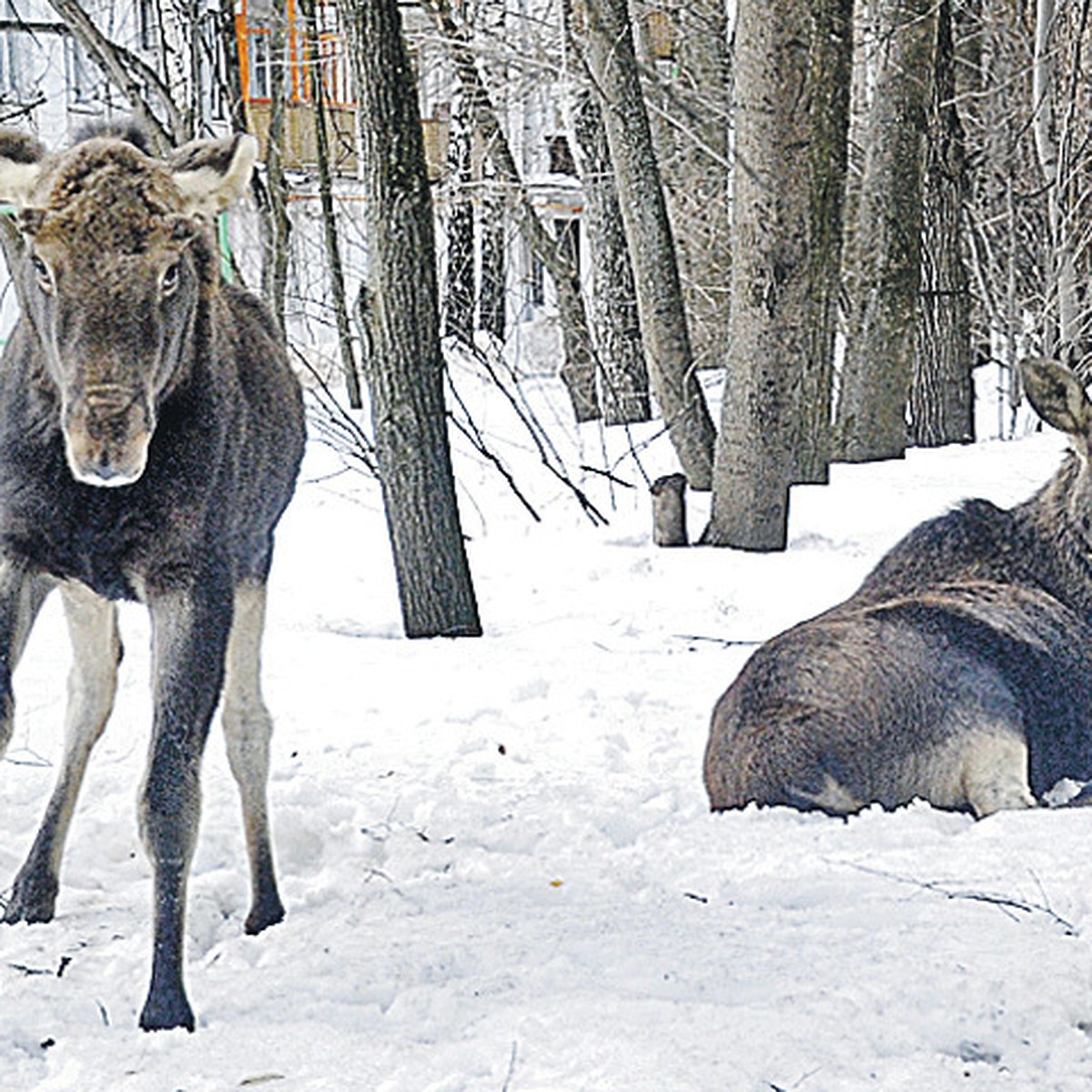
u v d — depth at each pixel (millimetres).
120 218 5953
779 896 7172
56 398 6410
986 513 9594
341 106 34781
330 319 34312
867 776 8445
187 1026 5941
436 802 9203
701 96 26781
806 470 21312
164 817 6230
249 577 7730
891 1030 5586
